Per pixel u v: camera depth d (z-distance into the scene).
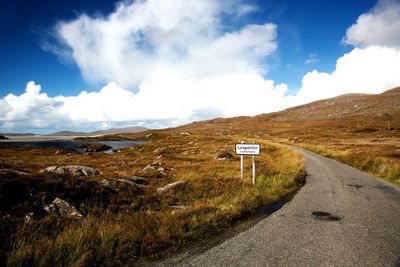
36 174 11.55
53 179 11.19
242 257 6.24
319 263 5.96
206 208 9.94
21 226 7.51
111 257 6.13
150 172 20.72
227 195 12.81
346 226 8.59
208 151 49.47
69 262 5.60
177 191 14.45
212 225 8.43
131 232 7.21
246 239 7.41
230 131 173.88
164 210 11.06
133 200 12.14
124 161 38.69
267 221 9.16
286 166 25.00
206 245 6.98
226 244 7.04
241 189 13.81
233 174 20.53
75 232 6.81
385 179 19.14
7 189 9.57
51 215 8.88
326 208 10.97
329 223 8.91
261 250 6.64
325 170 24.41
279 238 7.48
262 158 36.81
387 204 11.68
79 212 9.55
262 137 120.69
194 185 15.35
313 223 8.92
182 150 54.38
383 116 169.88
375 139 81.25
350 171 23.69
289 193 14.20
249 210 10.38
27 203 9.36
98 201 11.09
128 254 6.34
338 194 13.88
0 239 6.61
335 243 7.11
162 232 7.37
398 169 20.59
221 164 28.84
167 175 20.12
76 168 18.73
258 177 17.59
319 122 174.25
